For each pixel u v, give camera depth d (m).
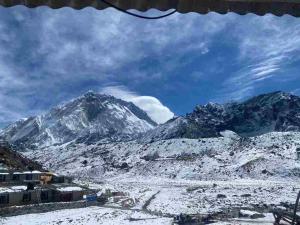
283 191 140.38
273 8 7.14
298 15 7.26
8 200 88.25
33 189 95.12
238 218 76.44
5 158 123.94
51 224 70.56
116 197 113.81
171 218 77.81
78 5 6.77
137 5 6.87
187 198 119.06
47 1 6.74
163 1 6.84
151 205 101.25
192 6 6.91
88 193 114.06
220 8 7.00
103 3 6.76
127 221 74.62
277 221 14.24
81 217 79.38
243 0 6.80
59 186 105.88
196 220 72.50
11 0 6.72
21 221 74.44
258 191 141.38
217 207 93.94
